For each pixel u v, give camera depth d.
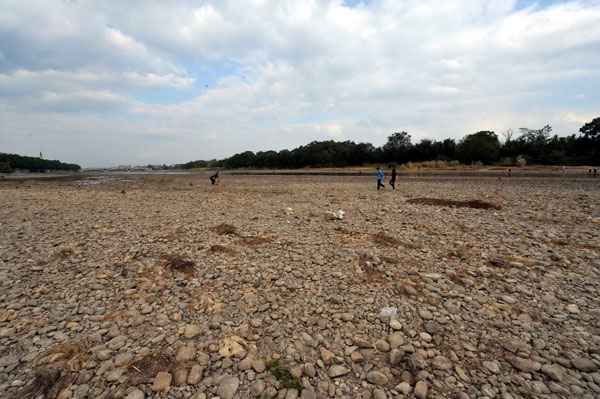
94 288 5.96
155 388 3.32
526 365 3.62
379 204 15.88
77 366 3.70
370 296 5.47
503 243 8.45
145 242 8.97
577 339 4.12
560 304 5.09
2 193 24.02
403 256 7.56
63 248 8.34
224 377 3.53
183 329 4.52
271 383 3.44
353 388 3.40
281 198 20.08
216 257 7.63
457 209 13.73
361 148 89.06
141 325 4.68
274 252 8.03
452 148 73.50
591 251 7.52
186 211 14.68
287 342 4.22
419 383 3.35
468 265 6.89
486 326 4.50
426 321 4.65
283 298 5.48
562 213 12.10
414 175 43.28
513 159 66.31
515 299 5.27
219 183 37.56
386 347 4.05
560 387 3.29
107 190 28.95
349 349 4.04
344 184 31.80
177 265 7.05
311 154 95.44
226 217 12.95
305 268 6.88
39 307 5.23
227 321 4.74
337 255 7.71
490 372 3.56
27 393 3.27
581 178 30.61
